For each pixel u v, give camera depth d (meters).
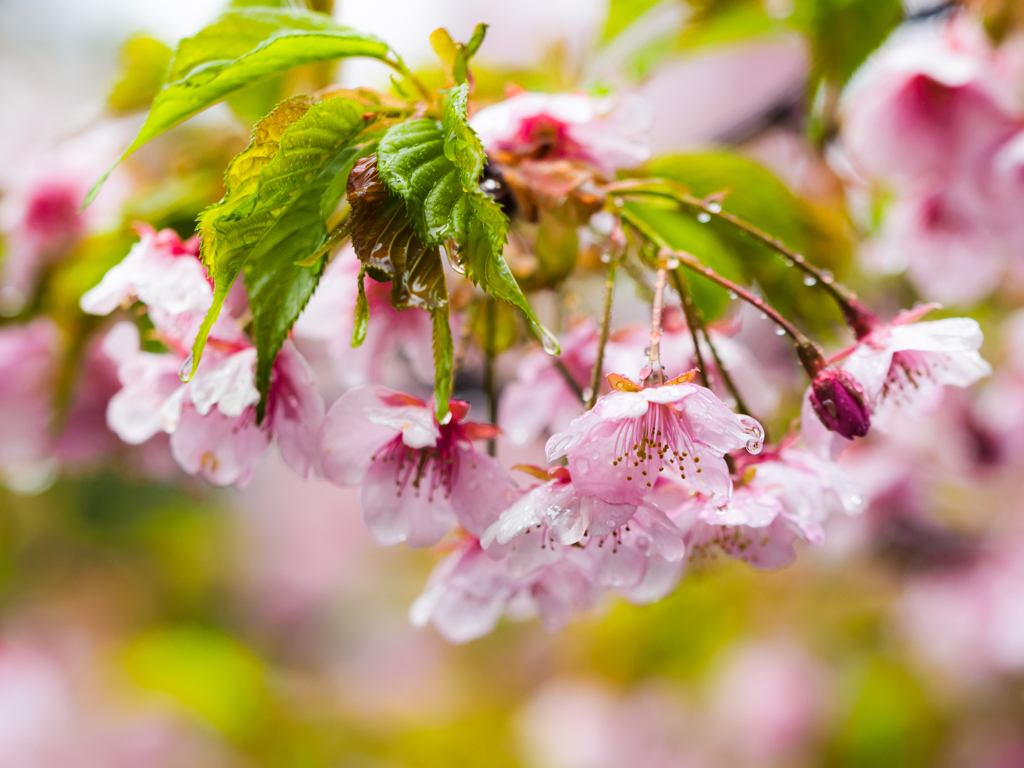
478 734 1.07
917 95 0.59
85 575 1.18
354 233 0.43
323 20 0.47
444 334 0.43
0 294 0.57
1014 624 0.90
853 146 0.60
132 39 0.54
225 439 0.46
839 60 0.56
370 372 0.49
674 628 1.03
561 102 0.48
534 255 0.49
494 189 0.47
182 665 1.01
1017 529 0.92
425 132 0.44
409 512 0.46
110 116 0.54
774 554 0.47
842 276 0.54
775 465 0.46
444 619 0.48
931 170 0.59
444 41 0.45
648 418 0.45
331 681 1.30
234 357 0.46
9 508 1.11
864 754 0.96
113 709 1.03
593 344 0.50
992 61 0.58
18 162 0.64
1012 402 0.72
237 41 0.47
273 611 1.44
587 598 0.47
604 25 0.57
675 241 0.52
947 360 0.47
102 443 0.56
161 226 0.53
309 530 1.53
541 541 0.45
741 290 0.46
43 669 1.07
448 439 0.46
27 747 0.97
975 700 0.99
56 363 0.55
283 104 0.44
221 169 0.54
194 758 0.98
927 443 0.73
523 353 0.51
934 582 0.94
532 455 0.92
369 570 1.53
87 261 0.53
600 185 0.47
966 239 0.60
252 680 1.01
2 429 0.56
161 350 0.51
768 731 0.99
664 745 1.02
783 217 0.53
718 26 0.58
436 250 0.43
